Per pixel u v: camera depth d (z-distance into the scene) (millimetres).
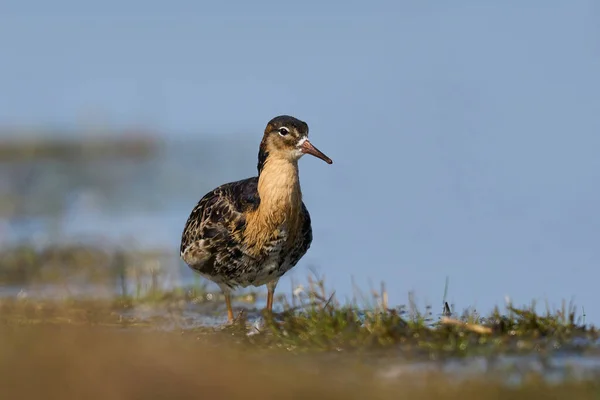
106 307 15422
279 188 13953
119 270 18438
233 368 9648
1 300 15938
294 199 14070
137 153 30672
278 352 11492
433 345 11398
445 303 14516
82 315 14500
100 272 18281
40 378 8953
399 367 10664
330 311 12758
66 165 29188
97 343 10023
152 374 9172
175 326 14078
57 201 24797
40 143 31188
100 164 29188
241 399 8820
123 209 24109
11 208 24094
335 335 11938
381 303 14266
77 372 9094
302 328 12398
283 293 16703
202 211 14461
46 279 18016
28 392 8680
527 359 10961
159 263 18891
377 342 11664
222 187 14719
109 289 16984
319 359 11070
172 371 9258
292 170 14039
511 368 10484
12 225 22359
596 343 11633
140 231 21562
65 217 22859
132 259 19266
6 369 9125
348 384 9664
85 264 18953
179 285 17016
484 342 11547
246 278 14328
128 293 16562
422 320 12367
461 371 10422
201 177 27812
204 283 17141
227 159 30000
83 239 20547
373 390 9414
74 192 25672
